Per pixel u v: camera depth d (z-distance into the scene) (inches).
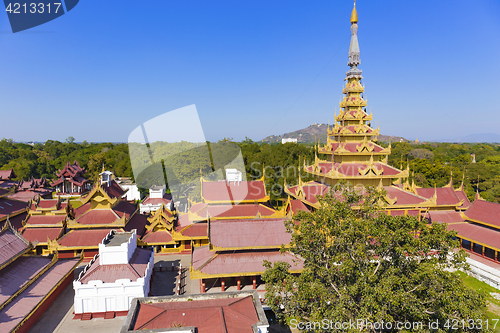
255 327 837.2
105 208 1866.4
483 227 1797.5
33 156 6072.8
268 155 3518.7
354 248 984.9
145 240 1882.4
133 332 796.0
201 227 1891.0
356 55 1873.8
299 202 1904.5
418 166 3841.0
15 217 1962.4
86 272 1328.7
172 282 1550.2
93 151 6235.2
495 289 1486.2
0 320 1007.6
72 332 1141.1
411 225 940.6
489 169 3976.4
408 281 862.5
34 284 1254.9
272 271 1080.8
